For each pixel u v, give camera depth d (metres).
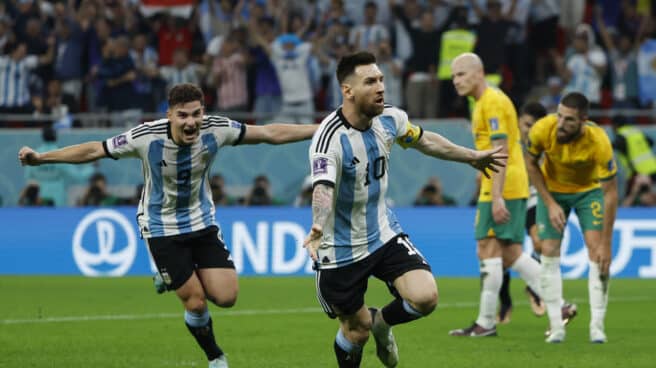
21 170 30.95
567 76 31.61
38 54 33.75
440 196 29.16
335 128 10.99
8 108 33.31
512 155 16.08
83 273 28.77
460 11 31.22
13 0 34.81
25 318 18.62
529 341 15.44
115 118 31.27
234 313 19.48
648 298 22.11
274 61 31.75
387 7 34.31
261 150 30.22
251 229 28.09
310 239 10.51
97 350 14.46
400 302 11.40
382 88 10.87
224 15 35.19
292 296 22.66
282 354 14.16
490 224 15.92
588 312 19.61
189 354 14.09
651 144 28.33
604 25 34.75
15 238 29.23
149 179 12.31
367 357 13.76
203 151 12.19
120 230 28.66
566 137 14.55
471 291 23.66
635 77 32.22
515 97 31.38
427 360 13.45
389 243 11.38
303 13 34.88
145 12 34.56
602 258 15.12
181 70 33.09
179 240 12.28
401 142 11.71
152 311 19.80
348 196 11.16
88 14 34.53
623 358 13.59
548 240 15.30
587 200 15.21
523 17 32.53
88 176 30.73
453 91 30.89
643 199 28.06
